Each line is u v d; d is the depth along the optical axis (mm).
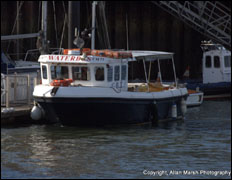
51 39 148125
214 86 127125
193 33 160125
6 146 67625
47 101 77688
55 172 56969
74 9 98125
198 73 160250
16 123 83125
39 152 65000
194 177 57000
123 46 154500
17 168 58188
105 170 58344
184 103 94938
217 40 146625
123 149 67125
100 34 140500
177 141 73438
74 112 77812
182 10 145625
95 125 80812
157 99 85312
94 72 79688
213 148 69688
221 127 86062
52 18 148250
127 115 81188
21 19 148625
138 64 149125
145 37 156500
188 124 88938
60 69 80875
